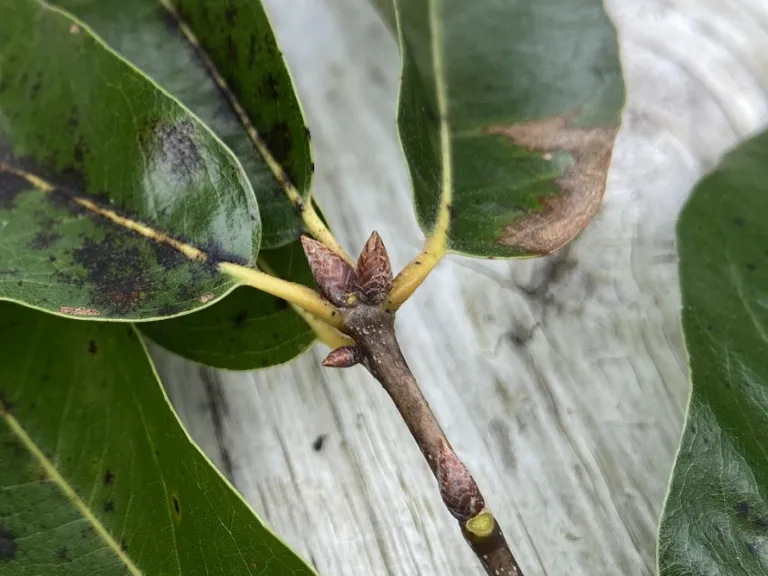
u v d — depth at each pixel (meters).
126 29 0.07
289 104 0.07
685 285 0.07
